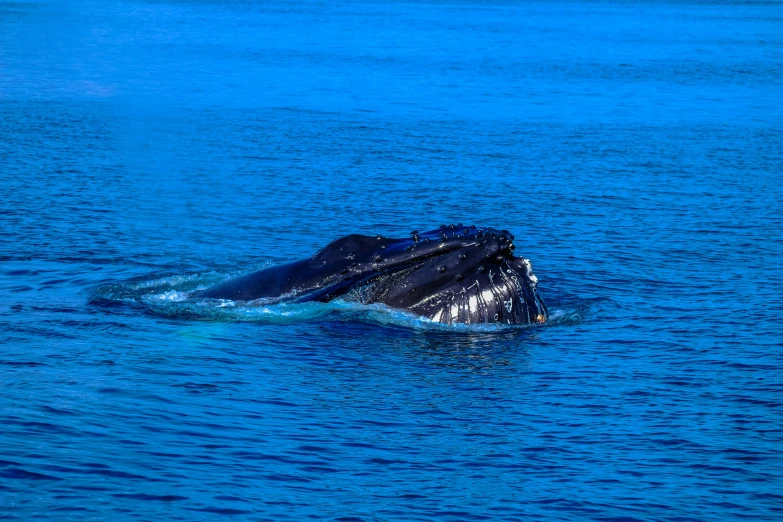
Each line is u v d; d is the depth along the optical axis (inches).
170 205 4547.2
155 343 2539.4
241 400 2169.0
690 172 5659.5
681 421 2158.0
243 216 4379.9
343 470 1825.8
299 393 2249.0
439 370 2458.2
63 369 2276.1
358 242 2952.8
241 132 6707.7
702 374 2481.5
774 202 4884.4
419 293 2810.0
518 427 2101.4
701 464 1920.5
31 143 6028.5
